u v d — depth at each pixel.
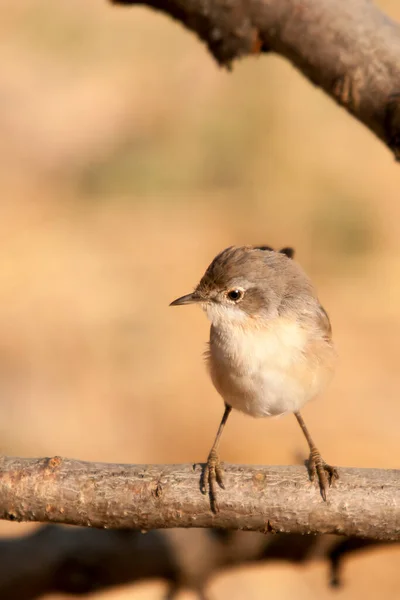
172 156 18.95
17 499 5.05
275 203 17.94
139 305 15.18
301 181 18.41
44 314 14.95
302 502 4.98
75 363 13.96
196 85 20.88
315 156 19.00
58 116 20.31
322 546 6.54
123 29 23.19
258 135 19.45
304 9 5.89
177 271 16.02
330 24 5.81
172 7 6.54
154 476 5.07
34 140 19.67
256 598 10.58
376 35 5.73
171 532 6.75
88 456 12.08
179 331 14.84
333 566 6.61
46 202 18.02
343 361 14.20
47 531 6.84
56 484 5.04
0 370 13.65
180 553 6.70
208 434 12.59
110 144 19.45
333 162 18.88
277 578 10.85
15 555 6.73
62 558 6.70
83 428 12.62
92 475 5.07
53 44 22.67
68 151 19.38
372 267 16.50
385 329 14.95
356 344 14.59
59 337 14.47
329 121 20.00
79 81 21.39
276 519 5.00
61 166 19.00
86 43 22.78
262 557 6.68
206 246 16.69
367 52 5.68
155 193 18.47
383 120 5.59
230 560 6.69
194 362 14.13
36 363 13.87
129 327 14.75
